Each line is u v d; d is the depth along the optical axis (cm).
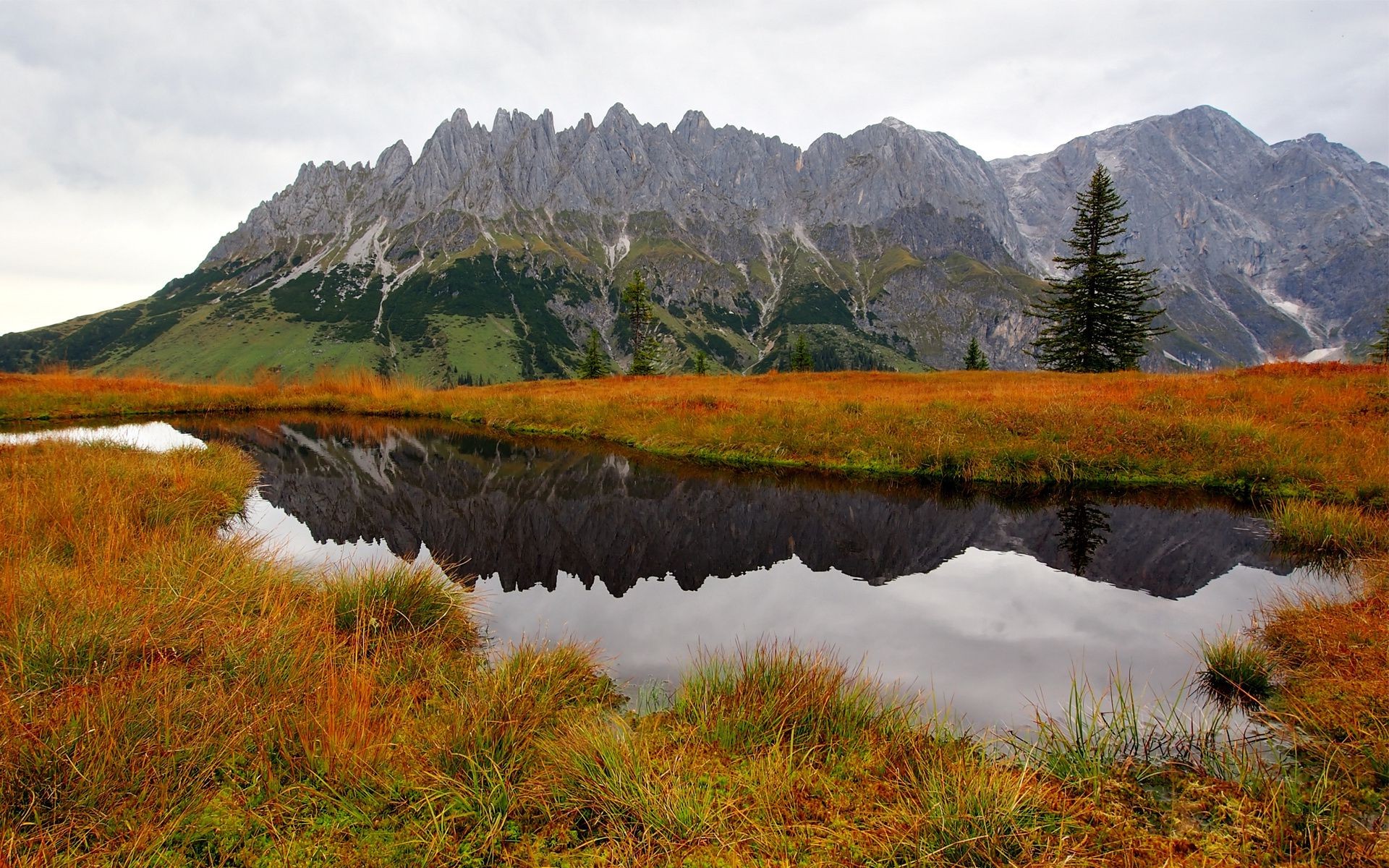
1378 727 415
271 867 321
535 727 434
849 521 1153
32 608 519
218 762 379
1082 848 332
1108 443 1486
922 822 344
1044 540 1009
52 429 2389
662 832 344
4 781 334
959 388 2809
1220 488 1311
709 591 796
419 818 353
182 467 1299
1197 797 377
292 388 3719
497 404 2995
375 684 498
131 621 521
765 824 352
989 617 693
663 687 538
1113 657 589
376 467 1791
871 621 686
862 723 454
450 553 984
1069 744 425
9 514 789
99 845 319
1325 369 2297
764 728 441
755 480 1540
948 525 1102
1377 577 696
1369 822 347
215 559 733
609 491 1443
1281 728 452
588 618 709
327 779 377
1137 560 893
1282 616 638
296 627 550
